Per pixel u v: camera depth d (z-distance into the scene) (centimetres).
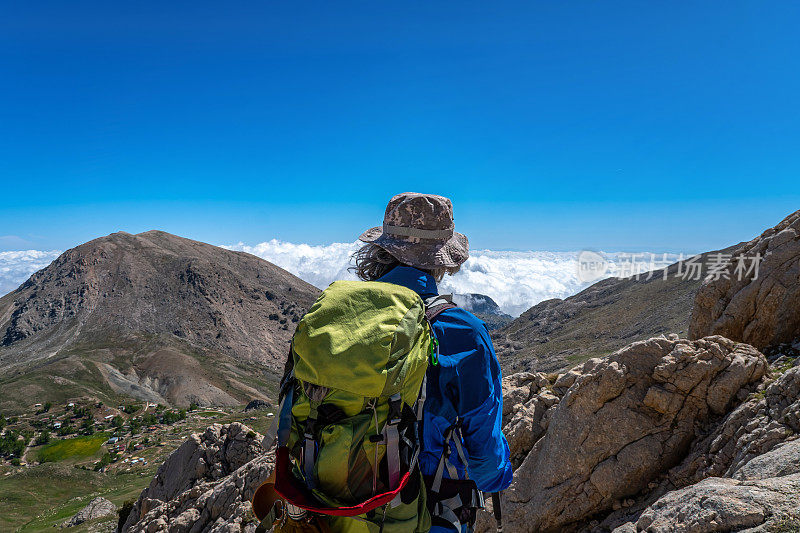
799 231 1447
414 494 200
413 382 202
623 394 941
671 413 912
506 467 232
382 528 195
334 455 195
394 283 244
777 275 1420
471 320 229
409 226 252
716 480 554
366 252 280
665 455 895
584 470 919
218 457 2539
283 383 226
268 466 1742
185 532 1805
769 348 1405
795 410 753
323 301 213
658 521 527
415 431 203
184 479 2544
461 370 217
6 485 15600
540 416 1128
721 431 858
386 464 198
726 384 907
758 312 1433
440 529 211
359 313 206
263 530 229
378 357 194
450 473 222
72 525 5925
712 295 1555
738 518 432
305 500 197
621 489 889
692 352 935
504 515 970
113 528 4919
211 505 1788
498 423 228
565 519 910
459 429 221
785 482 454
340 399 197
